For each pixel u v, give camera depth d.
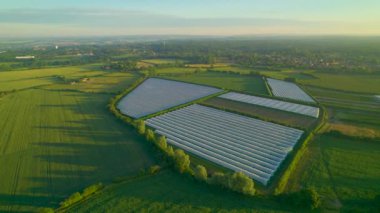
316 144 82.31
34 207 52.84
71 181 62.12
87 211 51.50
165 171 65.06
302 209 52.28
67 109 121.88
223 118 109.69
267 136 90.62
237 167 70.62
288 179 63.47
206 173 62.19
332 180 62.47
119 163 70.44
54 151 77.94
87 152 77.06
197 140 88.38
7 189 59.09
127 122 99.62
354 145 81.06
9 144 83.12
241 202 54.25
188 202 54.06
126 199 54.88
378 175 64.19
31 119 107.44
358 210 50.75
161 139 77.56
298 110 119.25
